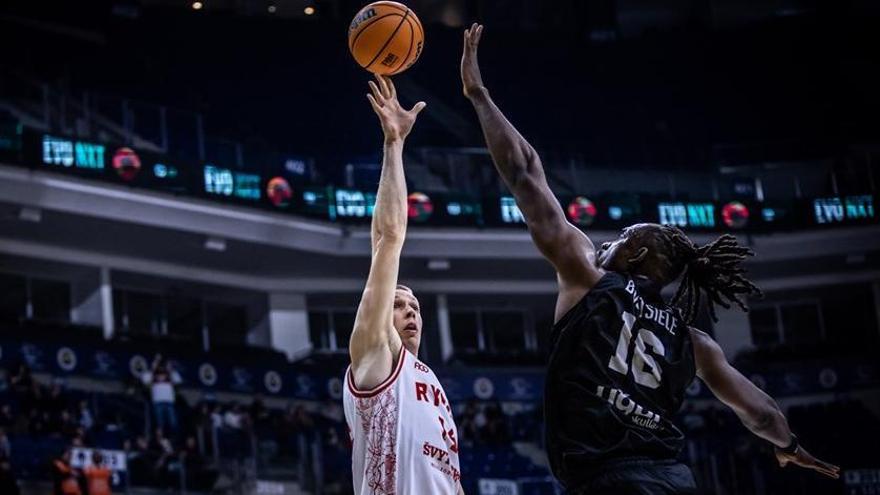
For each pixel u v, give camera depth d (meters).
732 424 28.31
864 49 38.81
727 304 4.91
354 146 35.72
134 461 21.92
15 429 22.41
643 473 4.40
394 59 5.83
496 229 32.56
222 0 38.84
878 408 32.50
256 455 23.88
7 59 31.41
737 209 33.44
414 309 5.77
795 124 37.75
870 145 36.84
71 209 27.81
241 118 35.03
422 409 5.29
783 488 26.70
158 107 32.62
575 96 38.47
